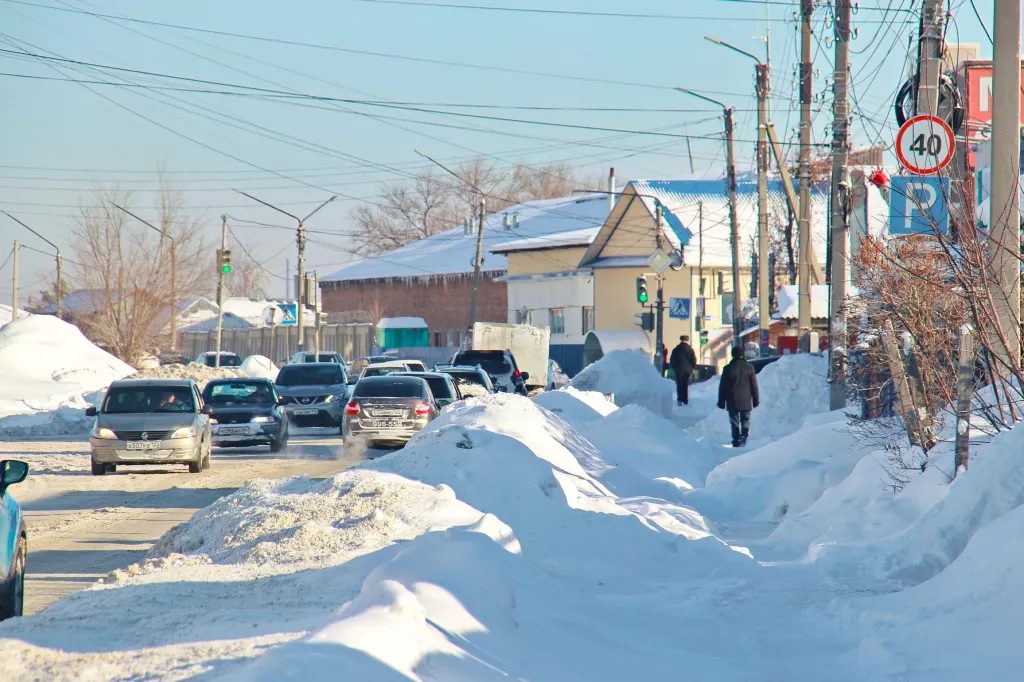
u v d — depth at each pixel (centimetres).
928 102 5731
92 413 8338
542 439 5838
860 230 8081
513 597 2572
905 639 2645
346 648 1859
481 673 2078
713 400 15712
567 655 2398
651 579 3625
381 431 9625
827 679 2427
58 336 17888
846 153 8225
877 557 3581
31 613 3291
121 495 6706
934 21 5700
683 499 5875
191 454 8050
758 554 4384
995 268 4672
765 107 13462
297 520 4050
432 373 11888
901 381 4844
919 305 5012
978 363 5209
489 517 3189
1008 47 4762
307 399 12338
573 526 4184
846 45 8281
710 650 2675
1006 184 4728
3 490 3003
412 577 2480
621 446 7569
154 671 2092
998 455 3575
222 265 19875
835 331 7700
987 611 2638
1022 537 2769
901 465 4662
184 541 4147
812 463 5822
